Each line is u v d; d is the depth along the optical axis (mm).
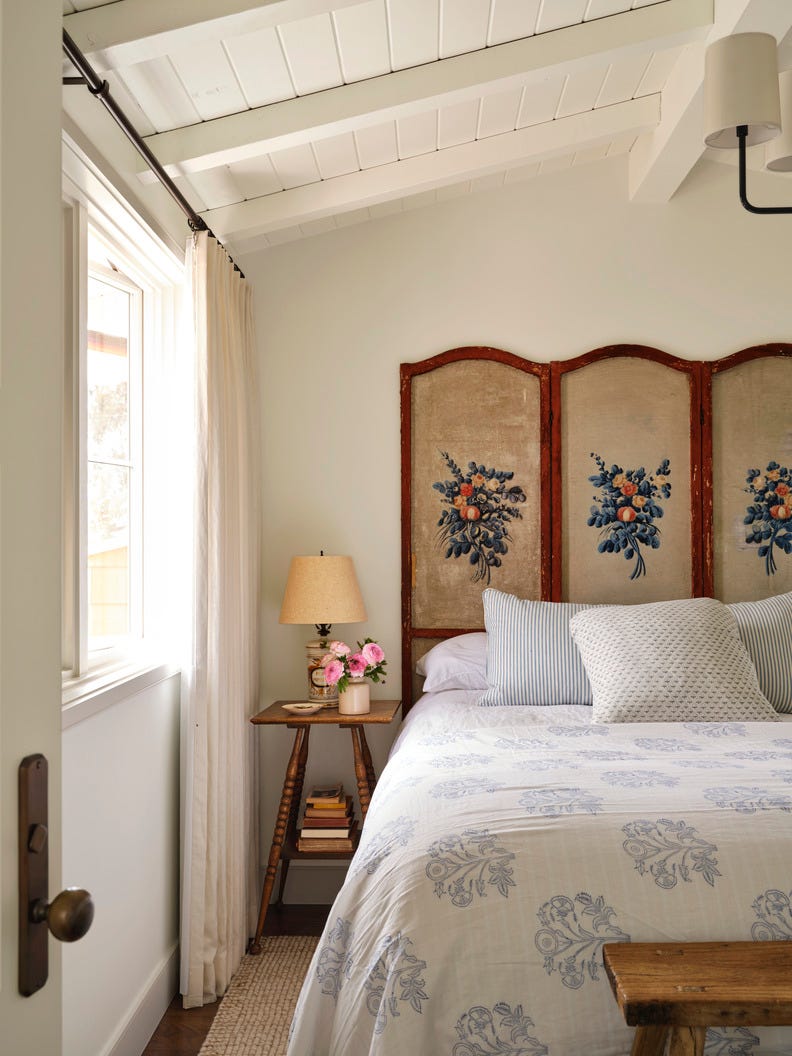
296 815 3643
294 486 3852
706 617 3170
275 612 3830
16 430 786
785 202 3844
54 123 861
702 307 3854
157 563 2947
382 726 3777
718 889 1721
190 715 2773
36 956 797
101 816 2199
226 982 2900
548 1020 1637
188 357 2805
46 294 843
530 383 3846
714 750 2371
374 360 3859
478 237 3869
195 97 2453
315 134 2668
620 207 3865
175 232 2840
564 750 2391
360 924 1804
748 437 3820
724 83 2023
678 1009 1409
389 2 2248
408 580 3809
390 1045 1620
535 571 3826
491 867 1771
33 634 817
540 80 2709
